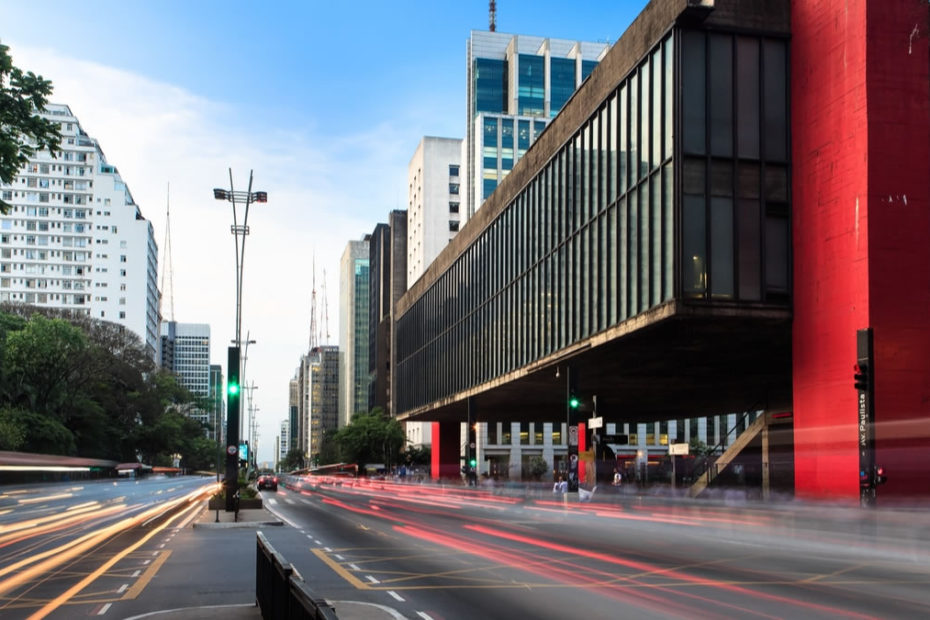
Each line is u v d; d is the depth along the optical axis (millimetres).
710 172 33844
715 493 47688
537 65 160125
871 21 30000
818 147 32312
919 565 18500
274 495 71500
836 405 30344
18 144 20453
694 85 34219
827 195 31625
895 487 27953
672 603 13195
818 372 31656
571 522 33375
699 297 33219
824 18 32312
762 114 34375
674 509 38000
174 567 18609
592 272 42875
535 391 63500
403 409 98000
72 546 24141
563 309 46906
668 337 37812
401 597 13906
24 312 117375
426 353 85875
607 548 22609
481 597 13883
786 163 34219
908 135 29812
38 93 20516
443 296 79000
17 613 12688
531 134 146125
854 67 30359
